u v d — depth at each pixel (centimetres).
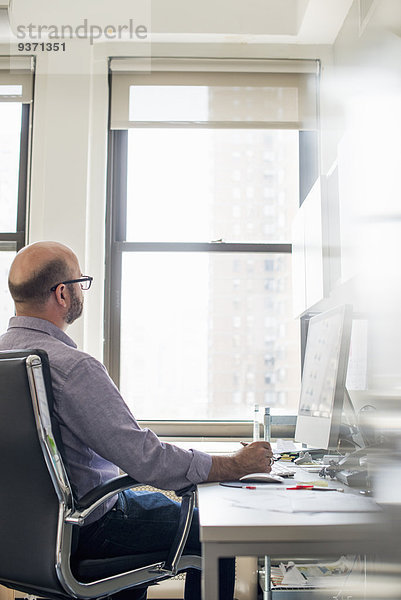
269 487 135
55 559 129
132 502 152
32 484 132
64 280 157
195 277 328
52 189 315
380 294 106
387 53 110
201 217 332
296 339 326
